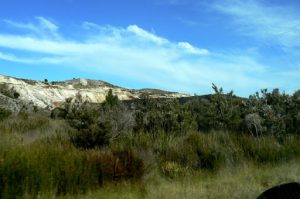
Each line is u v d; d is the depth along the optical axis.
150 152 11.81
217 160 11.40
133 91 114.88
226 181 9.86
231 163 11.58
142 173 10.18
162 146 12.60
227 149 12.35
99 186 9.45
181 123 15.24
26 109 33.78
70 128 16.56
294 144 13.54
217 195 8.53
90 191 8.91
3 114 22.33
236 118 16.22
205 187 9.41
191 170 11.09
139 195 8.74
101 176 9.66
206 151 11.89
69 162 9.19
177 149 12.23
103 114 14.90
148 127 15.24
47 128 18.30
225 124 16.14
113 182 9.62
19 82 101.75
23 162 8.36
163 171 10.71
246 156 12.45
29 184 8.20
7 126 17.97
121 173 9.93
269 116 15.45
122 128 14.59
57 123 20.91
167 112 15.67
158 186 9.43
